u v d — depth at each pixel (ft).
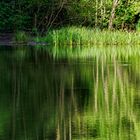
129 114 47.50
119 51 115.34
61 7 154.81
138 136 40.45
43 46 129.18
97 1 156.56
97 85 64.34
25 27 156.97
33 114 47.88
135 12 159.84
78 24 156.97
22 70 78.59
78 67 82.79
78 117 46.80
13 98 55.67
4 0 156.76
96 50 117.91
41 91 59.88
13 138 40.37
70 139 39.93
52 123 44.62
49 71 77.30
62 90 60.49
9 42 138.21
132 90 60.49
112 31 151.23
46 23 156.87
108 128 42.80
